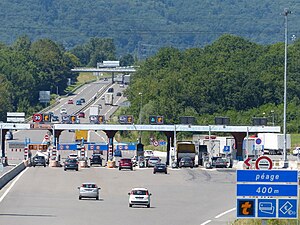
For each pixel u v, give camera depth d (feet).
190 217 516.73
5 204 569.64
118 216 510.17
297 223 388.37
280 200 293.02
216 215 531.91
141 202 566.77
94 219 490.08
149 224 472.03
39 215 506.07
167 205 588.50
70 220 481.87
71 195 645.51
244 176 293.84
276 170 293.23
